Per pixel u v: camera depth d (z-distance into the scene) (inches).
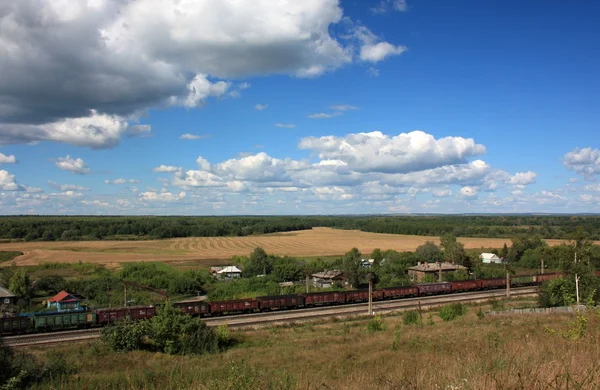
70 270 4003.4
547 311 1619.1
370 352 1015.0
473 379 322.7
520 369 325.1
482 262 4419.3
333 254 5162.4
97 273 3818.9
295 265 3905.0
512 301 2476.6
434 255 4347.9
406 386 348.5
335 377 578.2
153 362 1113.4
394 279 3538.4
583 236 1660.9
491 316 1644.9
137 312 2087.8
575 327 541.3
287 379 411.8
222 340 1472.7
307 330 1756.9
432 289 2888.8
